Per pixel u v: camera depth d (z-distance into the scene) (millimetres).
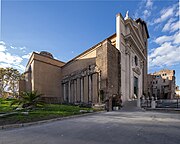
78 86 28609
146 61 47906
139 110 19812
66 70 34688
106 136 6164
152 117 12297
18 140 5695
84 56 27922
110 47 23219
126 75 29406
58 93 35281
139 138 5863
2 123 8547
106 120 10617
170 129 7500
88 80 25609
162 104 22969
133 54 34531
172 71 64188
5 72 32438
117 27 27828
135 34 34375
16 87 34125
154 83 67000
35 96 16156
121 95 25375
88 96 25094
